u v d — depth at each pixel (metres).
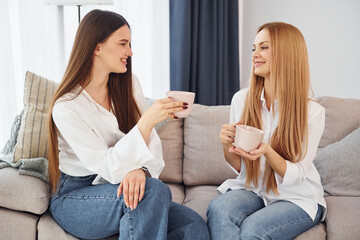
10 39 2.38
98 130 1.41
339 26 2.71
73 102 1.36
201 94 2.71
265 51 1.43
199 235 1.34
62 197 1.39
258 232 1.26
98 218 1.29
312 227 1.41
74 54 1.40
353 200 1.59
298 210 1.37
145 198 1.24
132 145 1.27
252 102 1.52
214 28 2.65
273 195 1.49
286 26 1.43
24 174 1.49
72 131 1.31
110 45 1.38
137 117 1.59
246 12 2.90
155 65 2.73
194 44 2.64
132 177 1.25
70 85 1.38
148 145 1.36
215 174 1.91
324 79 2.79
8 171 1.51
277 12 2.83
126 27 1.43
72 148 1.33
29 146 1.62
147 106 1.70
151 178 1.31
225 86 2.77
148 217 1.22
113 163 1.27
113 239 1.37
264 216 1.32
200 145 1.94
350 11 2.67
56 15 2.52
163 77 2.77
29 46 2.44
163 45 2.74
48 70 2.55
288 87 1.42
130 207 1.21
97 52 1.40
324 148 1.85
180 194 1.84
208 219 1.44
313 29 2.76
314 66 2.80
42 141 1.67
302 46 1.43
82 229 1.33
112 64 1.40
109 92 1.54
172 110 1.25
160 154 1.50
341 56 2.74
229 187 1.63
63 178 1.43
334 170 1.74
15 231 1.41
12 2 2.43
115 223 1.28
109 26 1.37
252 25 2.90
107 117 1.45
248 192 1.53
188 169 1.96
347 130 1.89
